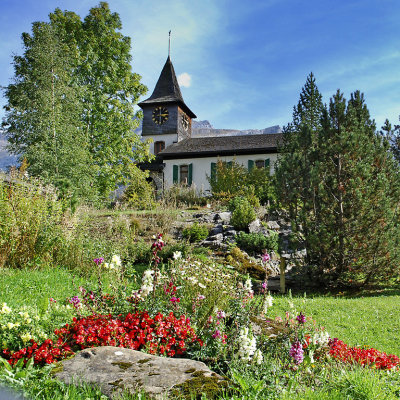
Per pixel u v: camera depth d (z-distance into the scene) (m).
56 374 3.22
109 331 4.13
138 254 11.78
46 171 17.02
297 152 13.52
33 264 8.16
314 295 11.88
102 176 24.52
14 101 20.41
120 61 26.09
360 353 4.89
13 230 8.30
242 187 23.72
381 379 3.97
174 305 5.11
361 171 12.07
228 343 4.49
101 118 24.88
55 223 9.41
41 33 20.41
